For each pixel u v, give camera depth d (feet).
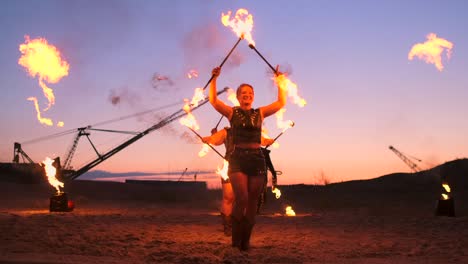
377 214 61.82
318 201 95.20
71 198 99.86
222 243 27.91
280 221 42.68
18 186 129.80
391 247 26.99
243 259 22.35
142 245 26.63
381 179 198.18
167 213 58.49
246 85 25.63
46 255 21.79
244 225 25.17
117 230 33.68
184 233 33.04
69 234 30.48
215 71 25.91
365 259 22.72
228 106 25.48
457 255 24.26
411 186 175.63
